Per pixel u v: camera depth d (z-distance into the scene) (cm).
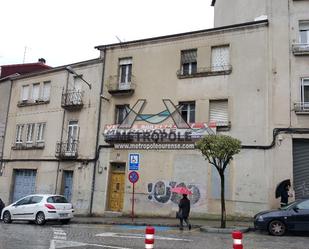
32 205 2055
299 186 1977
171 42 2453
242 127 2120
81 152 2659
